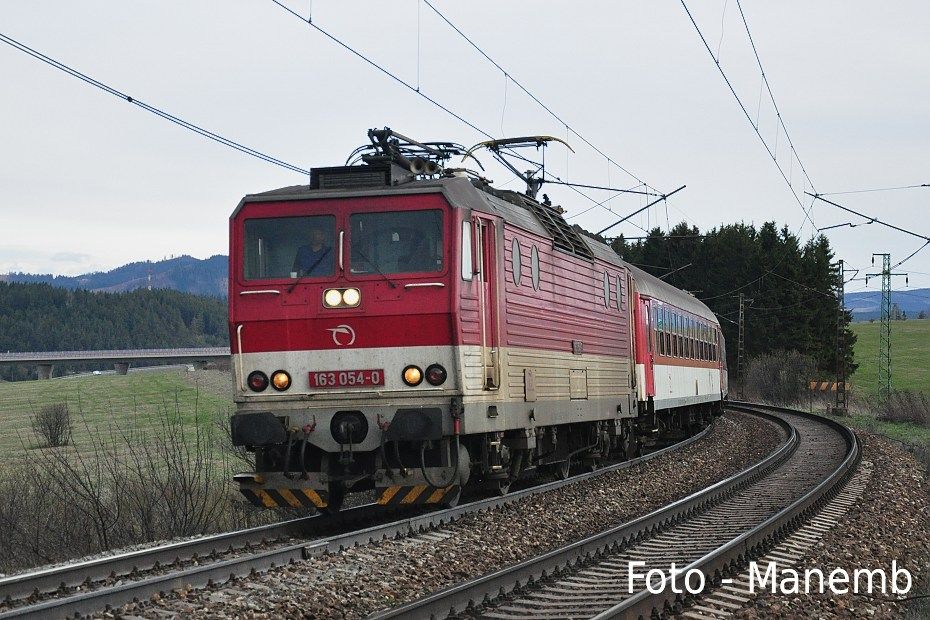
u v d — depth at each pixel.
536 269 16.39
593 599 9.07
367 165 13.66
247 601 8.77
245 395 13.26
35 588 9.13
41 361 125.62
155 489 15.42
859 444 27.08
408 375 13.00
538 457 17.64
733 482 18.28
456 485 13.41
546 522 13.98
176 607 8.56
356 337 13.09
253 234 13.43
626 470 21.20
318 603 8.75
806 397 66.69
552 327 17.11
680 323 30.53
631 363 22.92
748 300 73.94
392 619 7.62
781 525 13.01
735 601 9.03
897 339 129.75
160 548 10.70
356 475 13.35
